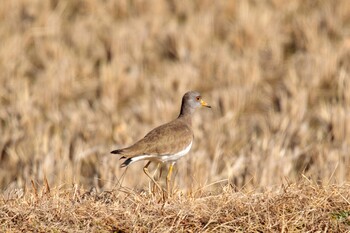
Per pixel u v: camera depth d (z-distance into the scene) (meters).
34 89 18.59
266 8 22.50
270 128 16.38
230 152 15.56
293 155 14.92
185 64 19.55
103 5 23.62
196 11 23.27
